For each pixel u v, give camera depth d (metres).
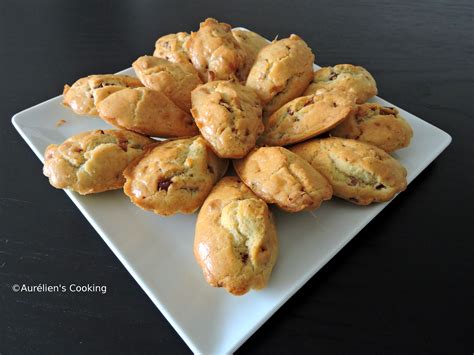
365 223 0.21
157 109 0.23
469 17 0.39
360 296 0.19
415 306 0.19
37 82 0.31
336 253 0.20
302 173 0.20
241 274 0.18
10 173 0.25
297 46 0.26
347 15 0.39
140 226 0.21
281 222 0.21
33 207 0.23
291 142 0.23
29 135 0.25
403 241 0.22
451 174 0.25
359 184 0.21
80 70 0.32
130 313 0.19
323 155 0.22
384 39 0.36
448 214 0.23
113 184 0.22
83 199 0.22
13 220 0.22
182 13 0.39
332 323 0.19
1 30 0.35
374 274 0.20
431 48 0.35
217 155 0.22
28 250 0.21
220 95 0.22
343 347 0.18
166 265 0.20
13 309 0.19
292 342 0.18
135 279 0.19
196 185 0.21
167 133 0.23
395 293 0.20
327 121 0.23
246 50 0.28
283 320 0.19
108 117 0.22
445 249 0.21
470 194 0.24
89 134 0.22
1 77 0.31
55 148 0.22
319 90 0.24
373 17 0.39
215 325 0.18
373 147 0.22
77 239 0.22
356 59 0.34
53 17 0.37
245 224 0.18
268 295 0.18
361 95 0.26
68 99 0.25
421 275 0.20
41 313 0.19
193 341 0.17
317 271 0.20
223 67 0.26
